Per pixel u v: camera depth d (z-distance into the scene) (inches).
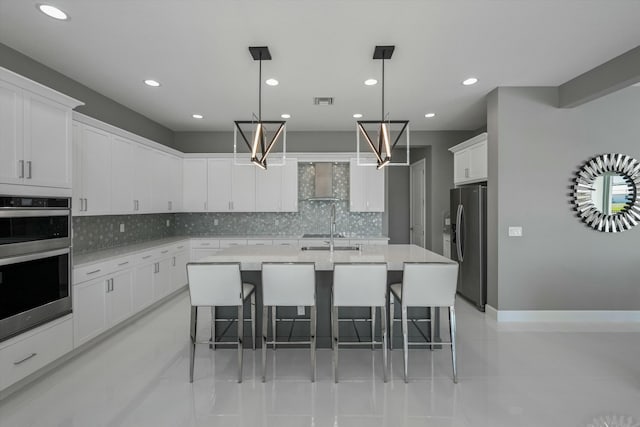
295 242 231.5
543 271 159.3
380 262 112.3
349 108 190.9
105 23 103.4
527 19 101.9
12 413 89.2
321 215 257.0
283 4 94.0
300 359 123.3
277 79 148.0
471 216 184.2
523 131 158.6
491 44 117.4
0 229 93.5
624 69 125.6
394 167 296.5
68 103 119.0
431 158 246.7
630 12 98.4
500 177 159.3
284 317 133.2
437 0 92.4
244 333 133.5
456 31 108.6
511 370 113.8
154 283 178.9
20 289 98.9
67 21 102.3
